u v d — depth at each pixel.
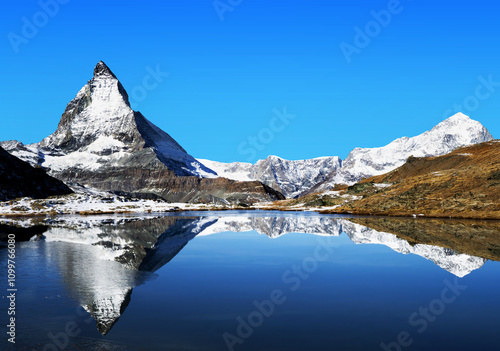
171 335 19.62
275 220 104.81
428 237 58.25
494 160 130.25
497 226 74.81
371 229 72.25
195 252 46.03
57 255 42.44
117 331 20.14
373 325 21.17
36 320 21.77
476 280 31.20
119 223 93.81
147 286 29.28
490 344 18.56
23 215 134.50
